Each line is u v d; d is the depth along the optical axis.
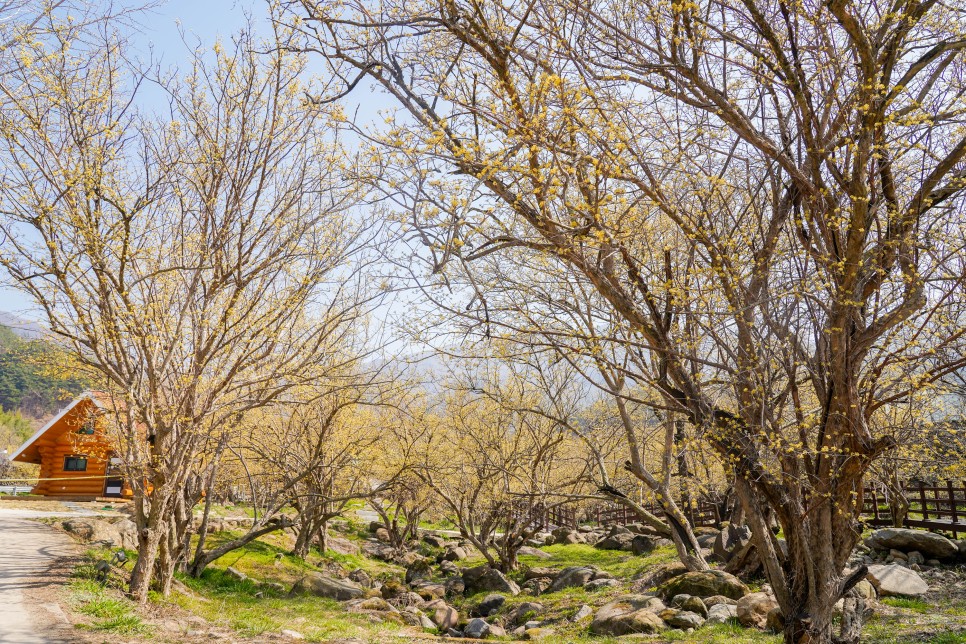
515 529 20.14
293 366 11.97
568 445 20.14
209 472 15.53
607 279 7.23
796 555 7.65
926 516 16.78
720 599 12.94
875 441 7.05
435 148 6.05
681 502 18.91
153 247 11.09
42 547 13.13
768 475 7.57
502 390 18.23
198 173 10.71
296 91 10.53
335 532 29.23
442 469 18.64
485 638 13.17
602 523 34.22
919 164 7.10
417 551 27.83
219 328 10.41
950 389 6.92
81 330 10.55
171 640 8.52
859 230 6.23
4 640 7.25
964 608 11.22
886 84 6.21
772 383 7.47
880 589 12.76
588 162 6.21
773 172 7.07
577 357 8.68
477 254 6.55
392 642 10.93
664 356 7.59
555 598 16.28
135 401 10.91
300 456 17.50
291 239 10.62
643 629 11.77
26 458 26.30
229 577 15.59
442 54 7.26
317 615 12.93
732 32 6.84
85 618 8.73
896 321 6.50
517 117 6.02
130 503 22.53
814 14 6.12
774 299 6.89
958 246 6.20
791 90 6.28
